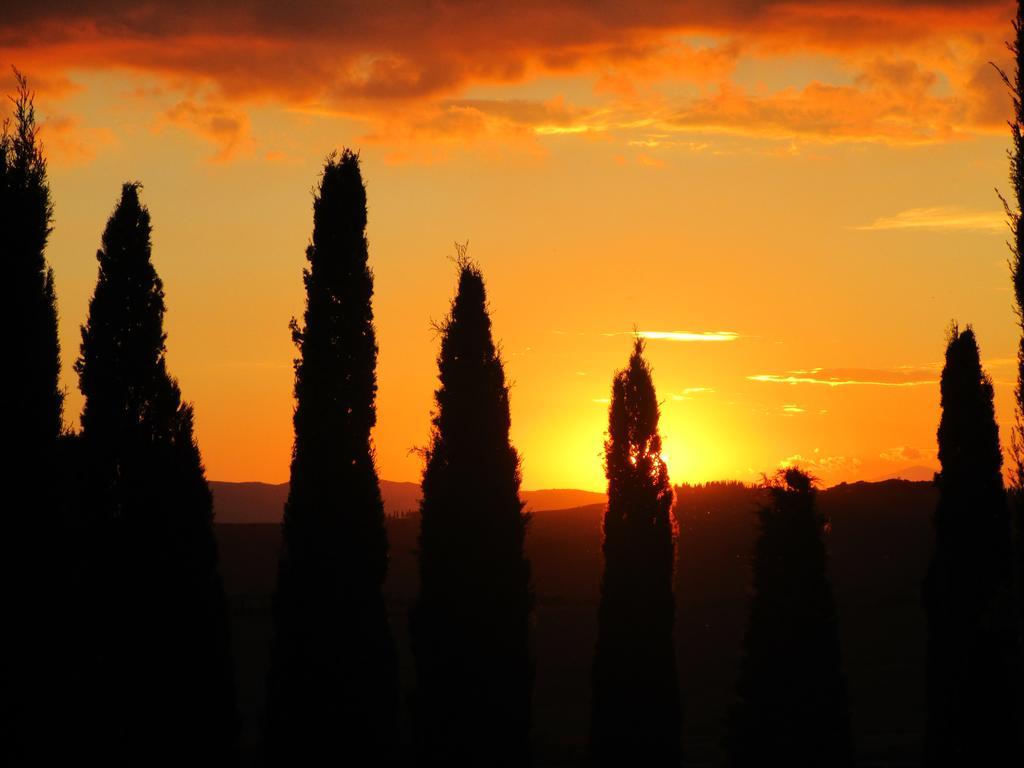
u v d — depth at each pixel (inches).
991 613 1090.7
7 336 820.6
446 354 1202.6
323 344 1171.9
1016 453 755.4
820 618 1152.8
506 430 1199.6
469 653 1146.0
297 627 1123.9
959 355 1152.8
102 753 1041.5
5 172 846.5
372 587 1149.7
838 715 1136.2
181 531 1101.7
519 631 1171.3
